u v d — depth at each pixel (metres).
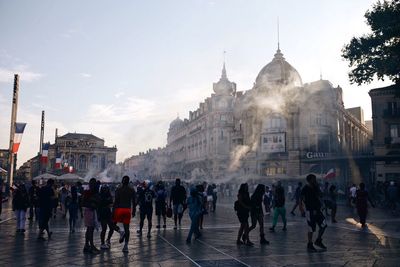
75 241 10.90
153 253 8.87
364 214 14.02
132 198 9.49
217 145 66.50
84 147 122.81
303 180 46.66
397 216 18.58
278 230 13.41
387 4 22.09
